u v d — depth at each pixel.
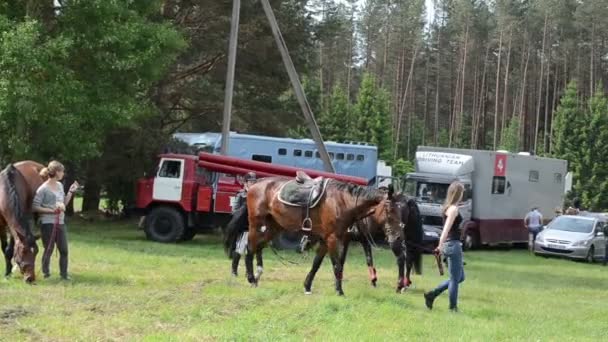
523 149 76.12
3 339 7.86
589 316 13.11
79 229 26.39
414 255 15.26
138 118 26.55
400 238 11.98
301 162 32.03
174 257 18.08
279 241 22.56
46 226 12.09
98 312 9.55
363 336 8.97
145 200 23.69
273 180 13.23
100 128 23.75
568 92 63.25
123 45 22.88
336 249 12.23
